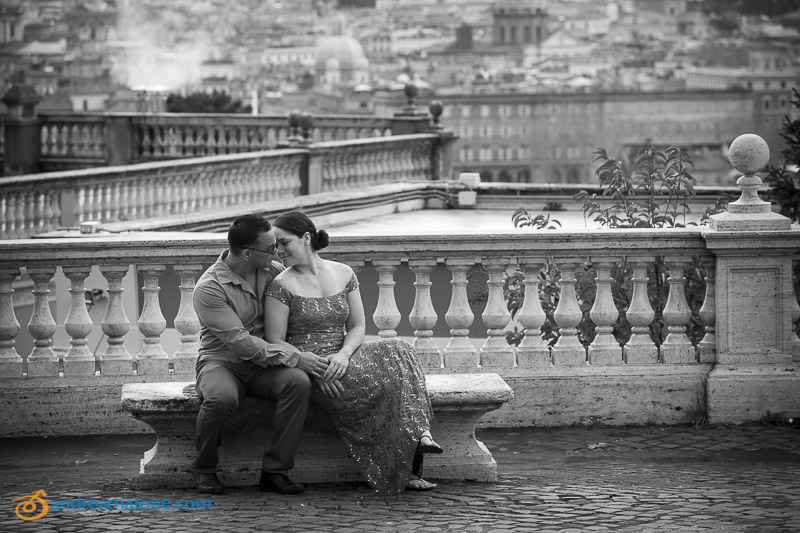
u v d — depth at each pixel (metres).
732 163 12.14
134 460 11.13
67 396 11.92
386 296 12.17
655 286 13.52
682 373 12.21
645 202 16.27
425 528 8.74
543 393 12.17
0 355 11.96
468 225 26.48
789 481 10.20
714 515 9.10
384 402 9.79
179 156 39.19
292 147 31.42
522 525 8.83
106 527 8.85
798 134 15.13
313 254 10.06
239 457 10.09
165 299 16.17
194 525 8.87
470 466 10.23
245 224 9.80
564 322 12.24
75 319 11.96
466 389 10.14
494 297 12.21
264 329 9.97
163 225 23.53
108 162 39.59
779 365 12.18
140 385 10.33
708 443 11.57
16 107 39.53
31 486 10.16
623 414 12.21
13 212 24.86
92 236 12.37
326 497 9.70
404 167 35.19
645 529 8.73
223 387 9.73
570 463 10.98
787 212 15.04
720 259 12.09
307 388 9.74
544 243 12.10
